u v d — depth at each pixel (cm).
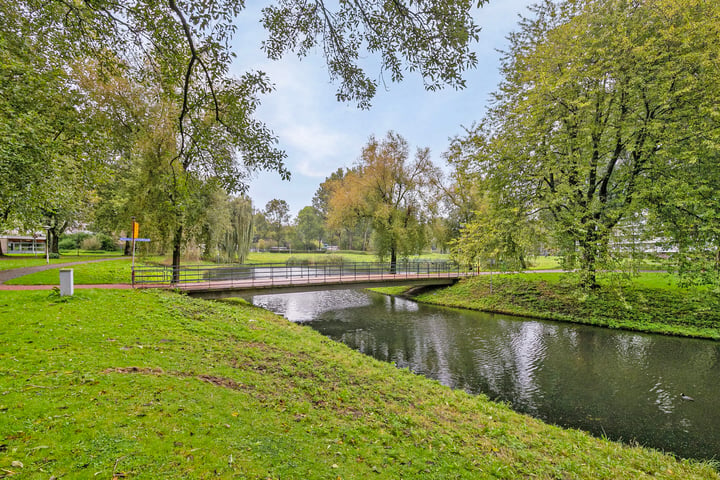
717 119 1105
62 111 723
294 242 6944
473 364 941
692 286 1379
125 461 269
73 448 276
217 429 350
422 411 530
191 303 1054
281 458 318
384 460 352
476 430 488
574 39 1301
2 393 358
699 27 1105
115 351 563
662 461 478
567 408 688
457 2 334
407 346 1112
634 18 1262
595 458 450
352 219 2500
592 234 1349
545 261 3388
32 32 578
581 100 1266
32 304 816
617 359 980
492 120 1582
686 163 1186
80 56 521
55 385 396
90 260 2431
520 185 1475
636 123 1276
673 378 841
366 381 636
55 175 785
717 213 1173
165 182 482
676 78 1162
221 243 2725
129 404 371
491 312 1689
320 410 463
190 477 264
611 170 1437
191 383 468
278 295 2298
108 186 2105
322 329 1341
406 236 2295
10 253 3297
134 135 854
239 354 663
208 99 443
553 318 1491
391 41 400
